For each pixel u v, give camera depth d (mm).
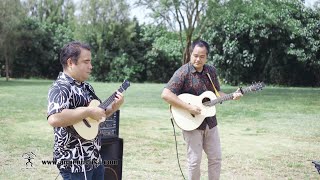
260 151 7789
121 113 13133
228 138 9062
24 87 24359
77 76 3346
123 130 9977
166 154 7438
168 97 4801
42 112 12898
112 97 3502
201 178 6043
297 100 17578
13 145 7910
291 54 28516
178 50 34094
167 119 11898
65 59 3336
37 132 9461
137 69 37531
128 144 8266
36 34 37781
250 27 28516
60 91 3227
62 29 39312
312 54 28453
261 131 9938
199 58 4812
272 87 28250
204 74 4922
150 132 9734
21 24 35656
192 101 4816
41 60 38625
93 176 3537
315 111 13789
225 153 7582
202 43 4848
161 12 23344
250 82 30500
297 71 29594
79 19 38000
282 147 8148
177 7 22547
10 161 6695
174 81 4848
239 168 6559
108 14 37688
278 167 6645
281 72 29641
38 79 37625
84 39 37844
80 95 3326
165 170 6387
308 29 28344
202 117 4773
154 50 37031
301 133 9664
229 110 13898
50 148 7699
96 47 38000
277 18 26766
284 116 12516
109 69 38000
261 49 29438
